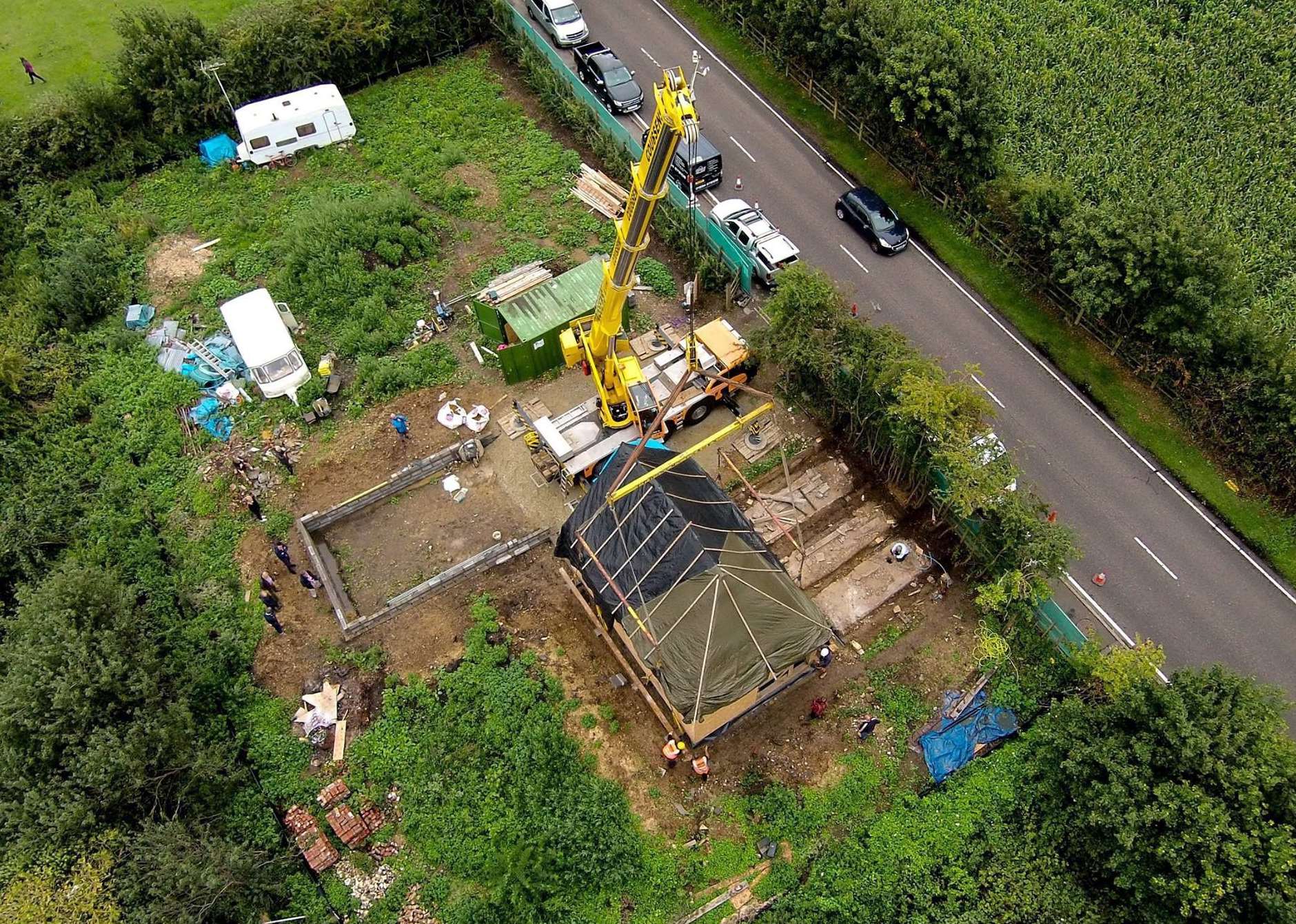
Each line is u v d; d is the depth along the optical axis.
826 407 33.84
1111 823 22.64
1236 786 21.91
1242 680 23.83
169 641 28.72
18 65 48.31
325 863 25.05
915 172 40.78
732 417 34.81
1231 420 32.12
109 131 42.94
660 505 28.06
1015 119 41.53
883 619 29.78
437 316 37.47
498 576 30.83
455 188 41.44
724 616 26.02
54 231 40.44
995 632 28.91
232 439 34.06
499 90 46.50
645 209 24.70
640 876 24.78
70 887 21.95
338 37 44.34
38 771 23.86
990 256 38.72
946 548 31.03
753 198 41.56
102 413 34.66
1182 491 32.22
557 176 42.44
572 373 36.06
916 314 37.31
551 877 24.23
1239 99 41.38
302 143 43.38
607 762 26.88
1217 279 31.62
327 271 37.53
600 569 27.70
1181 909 21.89
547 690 27.98
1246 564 30.48
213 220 41.22
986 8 45.78
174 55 42.81
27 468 32.97
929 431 28.92
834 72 42.00
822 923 24.14
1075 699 25.42
